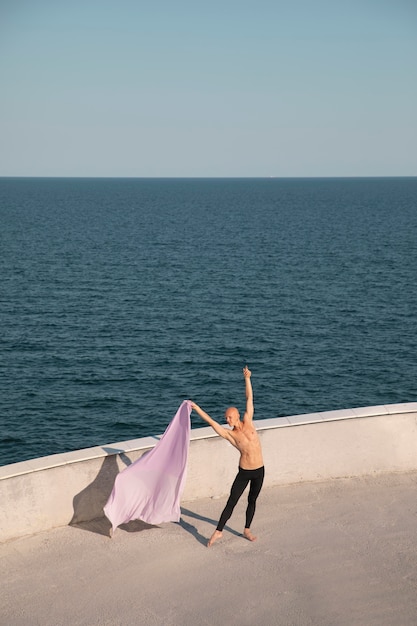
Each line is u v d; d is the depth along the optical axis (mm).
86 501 7754
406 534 7445
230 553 7184
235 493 7281
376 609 6234
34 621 6145
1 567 6945
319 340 46594
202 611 6246
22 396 35594
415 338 47188
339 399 35719
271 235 114750
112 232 118750
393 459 8812
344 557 7055
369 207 196875
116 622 6113
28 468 7430
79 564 6988
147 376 38812
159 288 64500
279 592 6508
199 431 8328
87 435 31047
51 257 84562
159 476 7535
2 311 54125
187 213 172500
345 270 75562
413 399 35875
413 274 72438
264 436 8422
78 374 39125
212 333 48188
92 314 53531
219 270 75750
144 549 7266
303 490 8430
